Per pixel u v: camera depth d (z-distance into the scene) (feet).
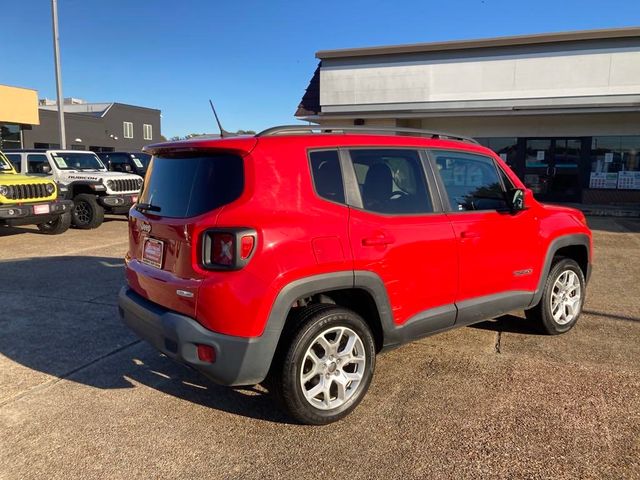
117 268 25.85
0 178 34.40
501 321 17.60
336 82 57.31
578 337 16.07
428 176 12.94
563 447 10.07
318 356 10.91
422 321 12.40
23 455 10.01
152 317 10.91
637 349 15.06
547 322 15.80
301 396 10.52
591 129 54.65
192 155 11.21
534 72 51.52
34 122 100.27
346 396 11.18
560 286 16.15
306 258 10.27
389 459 9.77
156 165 12.33
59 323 17.48
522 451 9.95
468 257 13.16
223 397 12.38
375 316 11.80
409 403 11.86
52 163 43.09
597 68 49.65
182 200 10.96
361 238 11.08
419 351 14.94
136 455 10.02
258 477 9.32
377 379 13.12
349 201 11.32
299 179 10.68
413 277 12.02
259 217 10.01
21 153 44.42
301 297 10.31
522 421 11.02
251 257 9.84
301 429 10.90
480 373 13.42
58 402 12.10
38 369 13.89
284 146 10.75
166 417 11.44
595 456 9.78
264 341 9.92
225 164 10.52
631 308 19.19
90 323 17.51
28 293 21.09
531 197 15.23
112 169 59.31
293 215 10.37
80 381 13.20
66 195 41.68
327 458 9.85
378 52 55.16
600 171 55.01
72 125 147.02
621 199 54.54
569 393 12.26
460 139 14.49
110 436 10.68
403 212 12.16
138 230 12.31
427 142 13.24
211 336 9.89
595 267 26.27
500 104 52.85
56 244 33.58
